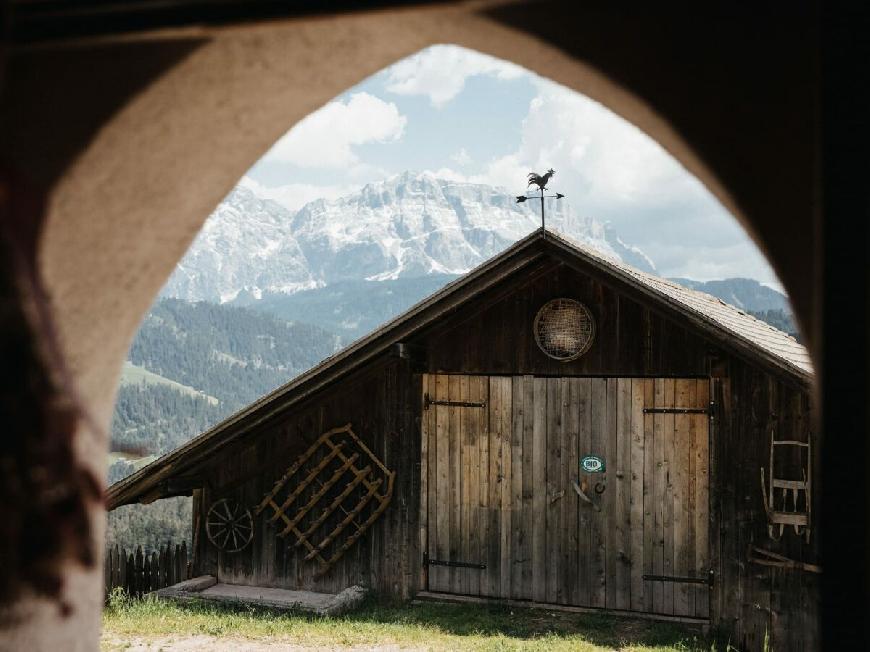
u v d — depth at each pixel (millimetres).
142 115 2775
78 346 3016
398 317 11516
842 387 2133
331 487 12602
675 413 11000
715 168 2775
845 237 2133
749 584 10453
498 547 11766
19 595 2664
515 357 11797
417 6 2455
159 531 56469
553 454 11570
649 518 11055
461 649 9094
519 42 2766
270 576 12805
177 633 9695
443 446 12109
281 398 12148
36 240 2641
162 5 2480
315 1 2469
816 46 2340
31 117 2596
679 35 2531
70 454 2604
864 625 2102
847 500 2123
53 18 2500
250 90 2943
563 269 11586
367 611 11727
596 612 11172
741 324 12250
